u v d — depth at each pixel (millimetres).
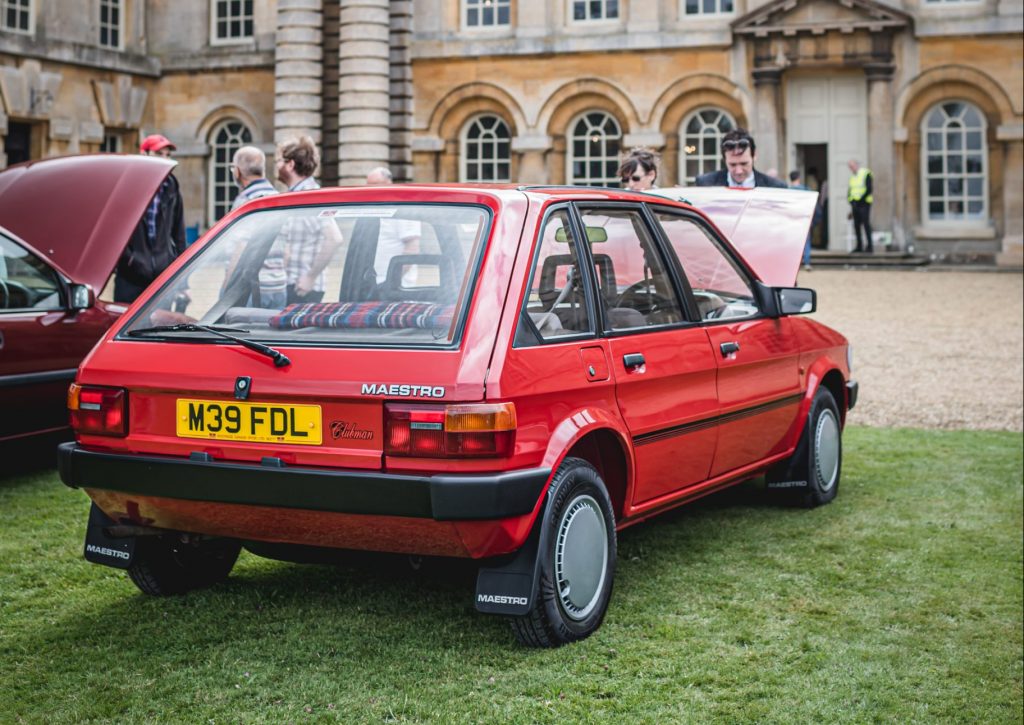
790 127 25844
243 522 4098
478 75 26703
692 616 4688
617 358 4516
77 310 7027
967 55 24312
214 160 28234
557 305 4316
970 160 24703
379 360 3910
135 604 4734
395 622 4523
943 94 24578
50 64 25328
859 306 17641
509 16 26641
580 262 4520
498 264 4105
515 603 4020
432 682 3941
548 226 4387
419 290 4164
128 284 9789
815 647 4410
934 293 19344
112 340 4344
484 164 27203
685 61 25516
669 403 4848
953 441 8750
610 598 4738
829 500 6688
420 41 26859
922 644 4492
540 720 3688
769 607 4832
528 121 26484
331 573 5176
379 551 4039
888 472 7570
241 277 4422
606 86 25984
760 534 5957
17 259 6793
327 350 3992
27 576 5090
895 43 24641
